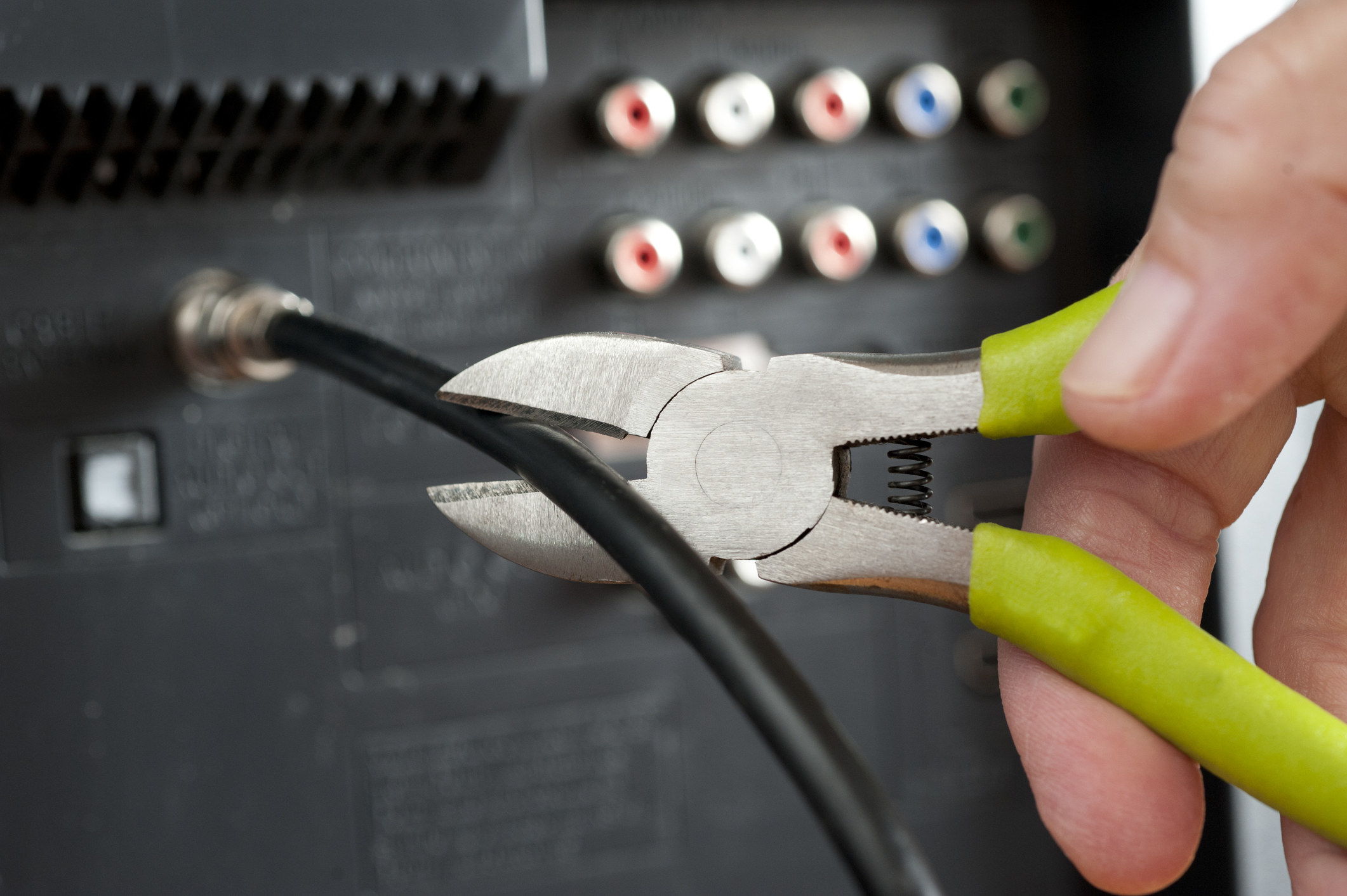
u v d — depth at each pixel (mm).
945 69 319
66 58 279
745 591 316
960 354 264
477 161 303
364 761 305
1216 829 318
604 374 266
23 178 292
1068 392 254
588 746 312
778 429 266
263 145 293
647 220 308
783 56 315
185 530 300
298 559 304
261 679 302
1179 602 276
